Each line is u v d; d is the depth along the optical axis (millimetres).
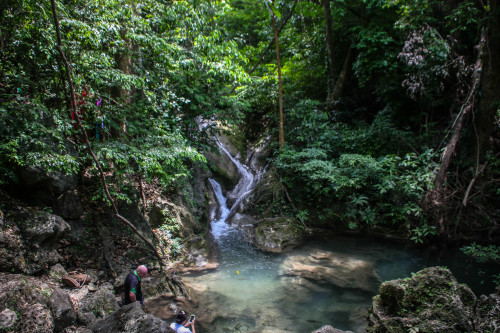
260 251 8688
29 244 4883
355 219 10180
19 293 4004
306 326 5199
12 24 4816
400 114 12219
